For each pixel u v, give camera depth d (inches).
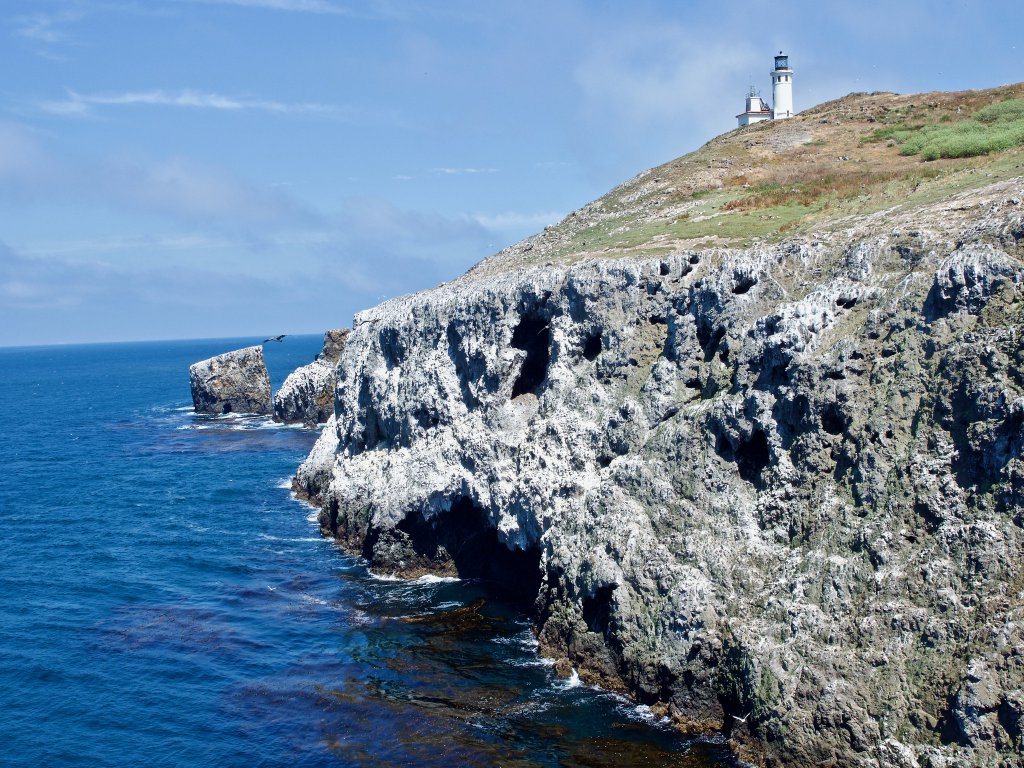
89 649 1593.3
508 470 1765.5
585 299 1718.8
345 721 1307.8
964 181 1657.2
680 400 1523.1
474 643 1562.5
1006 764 956.0
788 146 2891.2
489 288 1921.8
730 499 1366.9
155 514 2620.6
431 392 2012.8
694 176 2748.5
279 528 2407.7
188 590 1902.1
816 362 1318.9
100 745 1273.4
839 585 1180.5
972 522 1101.1
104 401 6673.2
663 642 1305.4
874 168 2375.7
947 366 1195.9
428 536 1967.3
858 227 1520.7
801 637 1176.2
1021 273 1186.6
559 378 1718.8
